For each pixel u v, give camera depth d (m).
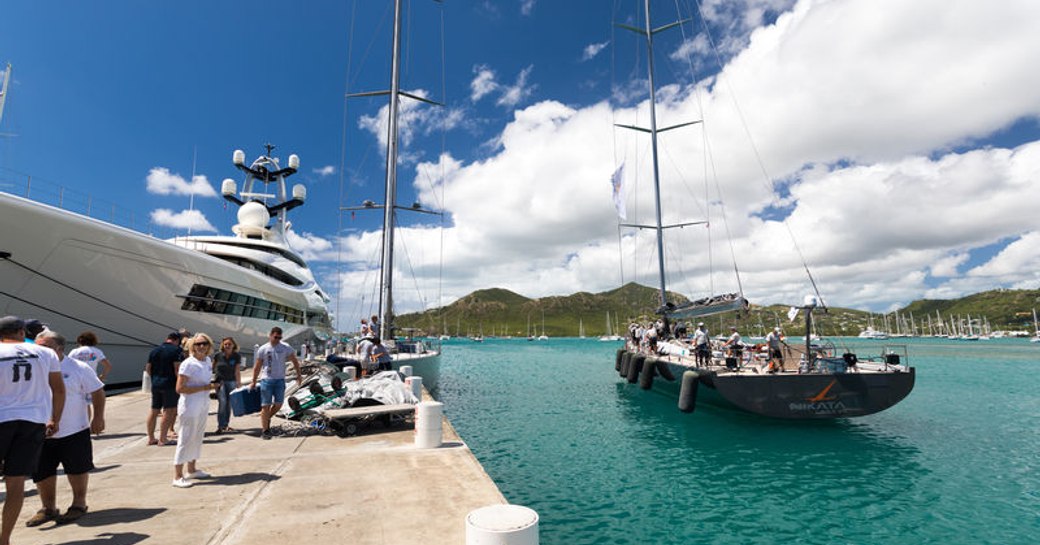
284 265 25.38
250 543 3.86
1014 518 7.45
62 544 3.81
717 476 9.64
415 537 4.01
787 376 12.80
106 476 5.81
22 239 13.38
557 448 12.02
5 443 3.64
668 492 8.67
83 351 7.88
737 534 6.86
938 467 10.23
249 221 26.72
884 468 10.18
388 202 23.05
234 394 8.05
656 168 27.34
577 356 78.25
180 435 5.47
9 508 3.63
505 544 3.16
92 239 14.66
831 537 6.78
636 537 6.74
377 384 9.63
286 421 9.28
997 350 81.38
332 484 5.49
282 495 5.10
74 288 14.91
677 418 16.27
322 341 35.22
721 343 19.48
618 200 25.84
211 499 4.96
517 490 8.82
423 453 7.03
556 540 6.64
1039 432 13.89
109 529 4.14
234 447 7.45
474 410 18.41
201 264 18.19
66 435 4.36
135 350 17.20
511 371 41.72
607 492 8.69
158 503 4.84
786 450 11.76
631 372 23.84
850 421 15.43
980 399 21.59
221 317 19.80
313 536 4.01
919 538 6.75
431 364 21.89
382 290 22.30
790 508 7.89
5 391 3.69
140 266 16.06
